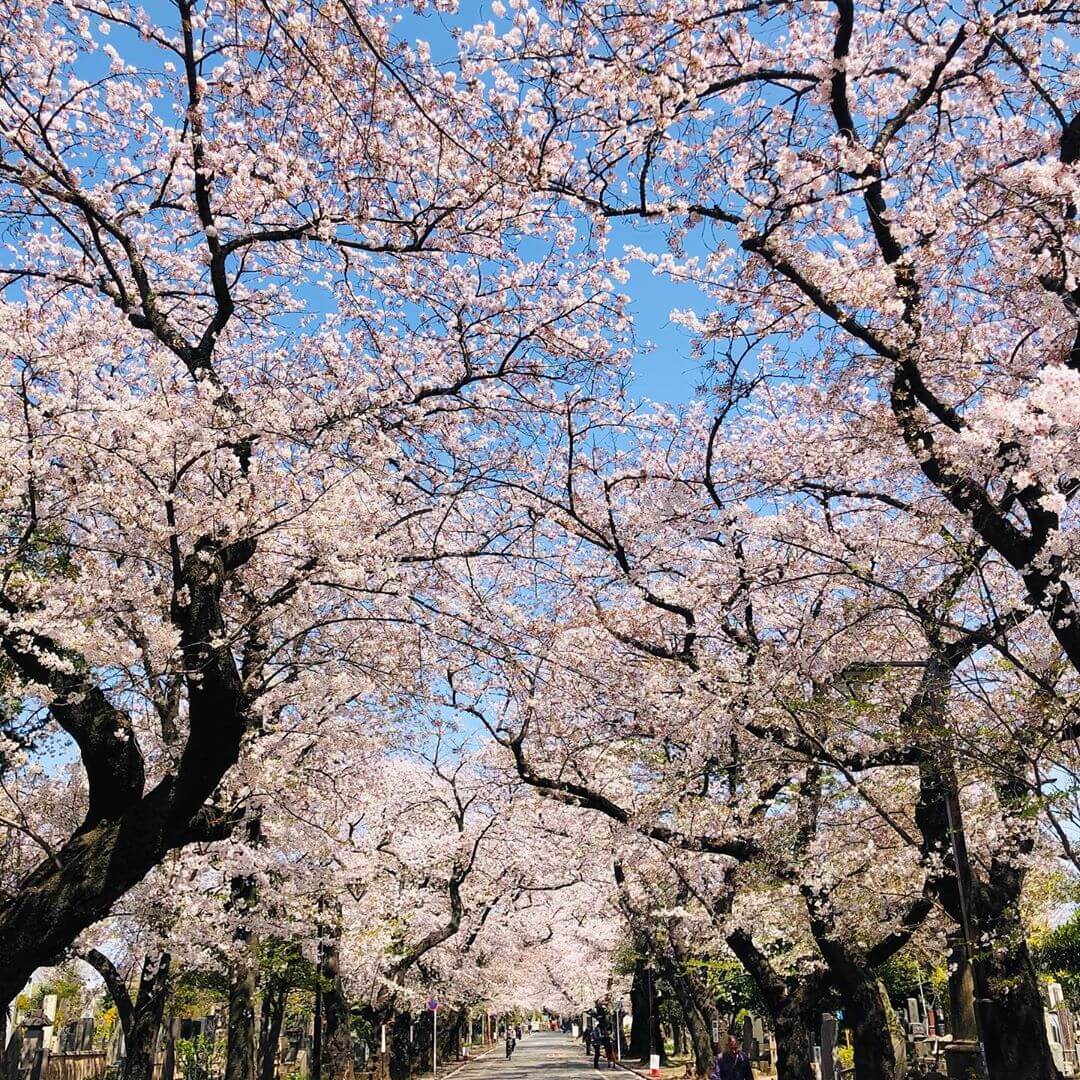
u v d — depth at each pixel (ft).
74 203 28.17
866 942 46.52
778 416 45.44
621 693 45.98
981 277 31.37
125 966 63.93
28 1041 55.57
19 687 31.24
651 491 43.93
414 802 82.38
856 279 25.38
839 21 23.63
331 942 64.18
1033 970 36.04
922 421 26.91
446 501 35.01
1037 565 23.04
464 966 108.78
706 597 42.06
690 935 66.64
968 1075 40.70
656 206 26.58
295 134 29.68
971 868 38.14
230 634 28.27
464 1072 116.16
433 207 29.89
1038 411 19.31
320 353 38.04
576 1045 234.17
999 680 30.07
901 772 41.29
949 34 26.04
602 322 35.19
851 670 32.76
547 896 111.96
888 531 39.22
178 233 36.29
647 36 24.22
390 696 40.88
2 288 31.73
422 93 24.06
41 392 27.78
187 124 29.71
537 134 28.45
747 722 38.65
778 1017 47.65
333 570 30.32
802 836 45.01
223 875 51.67
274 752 42.91
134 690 34.53
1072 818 25.29
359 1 23.15
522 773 47.85
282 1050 111.45
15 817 44.19
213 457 29.19
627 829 53.01
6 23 27.48
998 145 27.61
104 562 33.58
